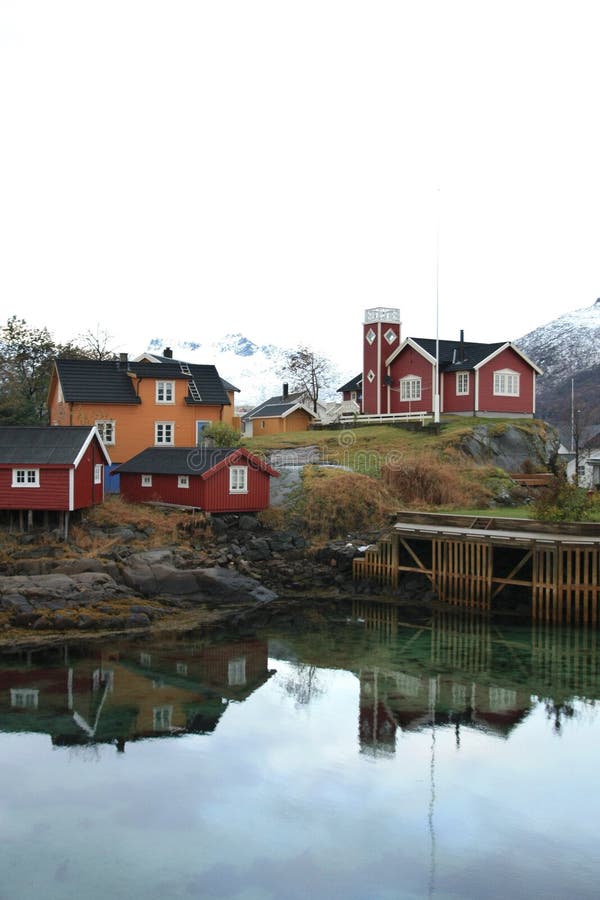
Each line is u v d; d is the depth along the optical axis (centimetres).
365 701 2247
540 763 1841
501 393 5847
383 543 3716
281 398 8669
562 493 3762
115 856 1456
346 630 3069
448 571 3484
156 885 1370
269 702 2231
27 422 5819
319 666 2583
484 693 2312
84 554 3541
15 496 3659
